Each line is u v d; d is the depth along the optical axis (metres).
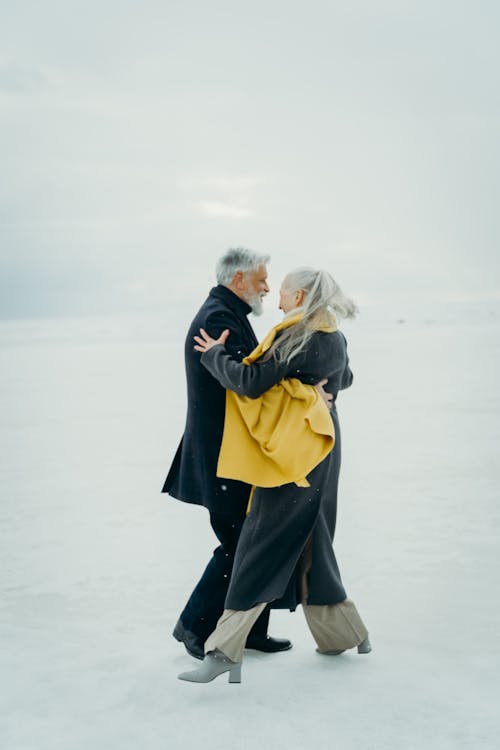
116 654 3.41
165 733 2.69
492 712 2.78
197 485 3.43
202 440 3.38
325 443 3.07
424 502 6.28
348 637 3.27
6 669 3.26
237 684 3.07
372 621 3.80
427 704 2.86
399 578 4.46
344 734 2.65
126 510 6.50
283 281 3.25
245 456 3.12
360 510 6.11
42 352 36.41
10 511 6.59
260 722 2.75
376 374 17.58
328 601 3.20
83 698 2.97
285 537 3.10
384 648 3.43
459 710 2.80
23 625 3.90
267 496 3.10
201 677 3.02
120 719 2.79
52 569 4.90
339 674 3.15
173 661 3.31
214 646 3.04
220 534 3.43
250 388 3.06
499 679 3.06
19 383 20.05
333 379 3.25
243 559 3.10
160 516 6.27
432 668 3.18
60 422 12.23
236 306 3.42
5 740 2.66
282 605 3.20
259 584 3.07
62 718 2.82
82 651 3.48
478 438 9.16
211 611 3.35
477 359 20.66
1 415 13.38
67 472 8.27
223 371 3.12
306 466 3.04
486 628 3.64
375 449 8.75
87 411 13.46
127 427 11.38
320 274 3.21
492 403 12.08
